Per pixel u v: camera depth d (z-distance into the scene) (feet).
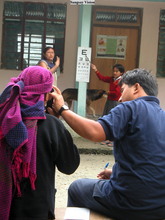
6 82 28.02
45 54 19.40
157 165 6.54
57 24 27.45
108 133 6.48
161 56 27.94
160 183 6.53
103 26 27.84
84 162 17.95
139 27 27.76
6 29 27.55
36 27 27.53
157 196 6.54
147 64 28.02
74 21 27.35
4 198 5.89
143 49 27.84
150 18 27.48
